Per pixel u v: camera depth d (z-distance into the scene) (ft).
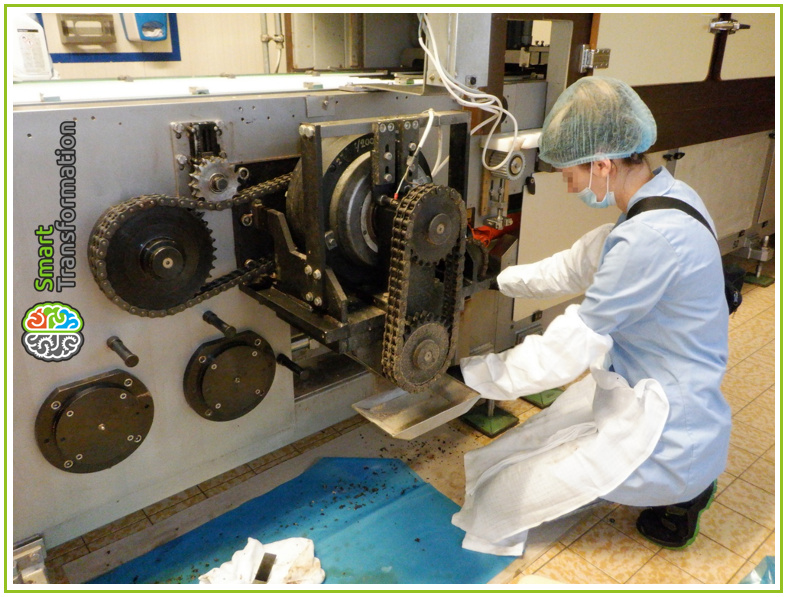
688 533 5.73
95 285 4.81
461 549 5.77
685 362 5.16
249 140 5.15
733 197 10.93
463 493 6.49
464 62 5.31
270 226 5.25
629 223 4.85
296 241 5.37
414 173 4.78
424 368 4.88
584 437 5.60
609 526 6.16
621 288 4.77
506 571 5.55
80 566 5.50
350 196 4.66
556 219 7.91
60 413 4.86
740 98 9.81
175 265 4.79
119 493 5.58
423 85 5.57
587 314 4.91
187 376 5.54
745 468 6.89
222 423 6.08
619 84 4.92
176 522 6.04
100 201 4.60
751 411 7.93
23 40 6.03
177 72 9.09
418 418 5.38
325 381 7.09
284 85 5.97
